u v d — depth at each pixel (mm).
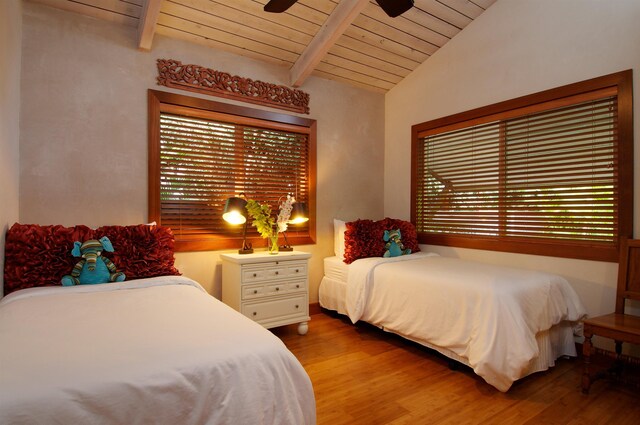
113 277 2229
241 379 1081
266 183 3508
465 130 3650
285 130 3625
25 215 2406
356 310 3096
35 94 2443
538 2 3039
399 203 4328
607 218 2635
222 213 3234
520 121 3195
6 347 1091
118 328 1305
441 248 3854
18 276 2016
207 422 1006
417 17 3340
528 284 2359
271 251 3295
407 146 4219
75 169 2582
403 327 2752
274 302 3002
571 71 2824
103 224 2684
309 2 2896
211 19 2891
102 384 915
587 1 2744
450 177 3799
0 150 1882
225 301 3076
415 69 4113
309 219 3805
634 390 2180
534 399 2078
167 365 1022
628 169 2518
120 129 2754
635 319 2195
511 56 3221
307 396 1254
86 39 2633
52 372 931
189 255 3057
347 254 3502
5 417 784
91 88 2645
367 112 4332
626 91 2527
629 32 2531
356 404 2012
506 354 2055
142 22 2643
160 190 2914
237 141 3311
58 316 1457
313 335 3166
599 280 2646
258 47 3293
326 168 3953
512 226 3234
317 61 3355
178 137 3010
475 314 2258
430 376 2369
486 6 3387
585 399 2076
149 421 935
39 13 2469
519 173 3186
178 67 3008
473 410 1955
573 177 2867
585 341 2154
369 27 3350
